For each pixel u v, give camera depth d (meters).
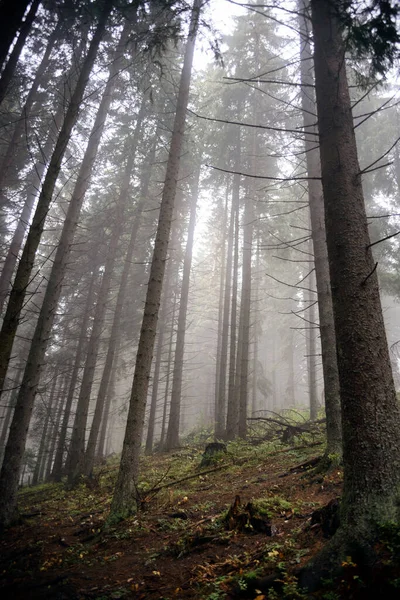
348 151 4.77
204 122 16.23
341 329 4.19
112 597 4.05
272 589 3.37
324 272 8.98
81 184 12.25
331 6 4.79
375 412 3.78
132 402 7.83
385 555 3.11
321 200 9.68
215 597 3.55
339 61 5.20
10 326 5.89
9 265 16.30
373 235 16.62
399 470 3.62
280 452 10.41
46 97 14.78
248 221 17.42
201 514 6.45
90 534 6.72
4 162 12.82
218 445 11.45
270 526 5.01
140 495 7.93
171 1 7.48
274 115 16.59
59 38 11.31
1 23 5.70
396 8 4.29
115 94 14.07
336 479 6.50
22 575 5.05
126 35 11.87
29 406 8.97
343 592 3.01
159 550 5.28
